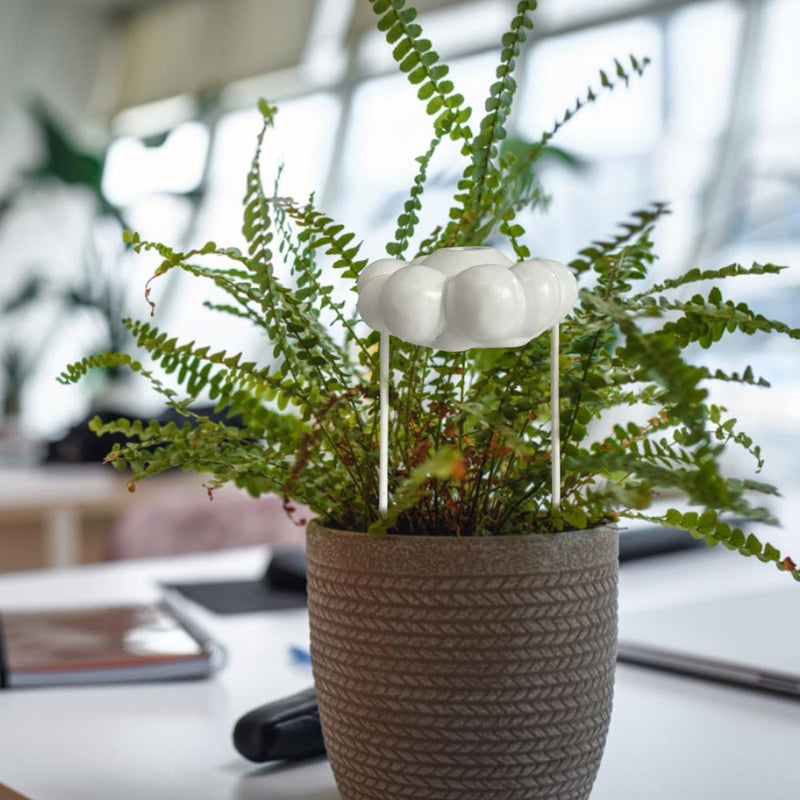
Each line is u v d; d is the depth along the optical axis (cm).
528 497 80
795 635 115
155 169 1011
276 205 79
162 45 1004
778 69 541
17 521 338
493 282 72
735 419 82
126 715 104
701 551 168
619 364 79
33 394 1028
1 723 102
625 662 117
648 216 82
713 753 94
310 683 112
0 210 948
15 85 1038
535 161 82
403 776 77
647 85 586
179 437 83
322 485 83
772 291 548
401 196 789
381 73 806
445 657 75
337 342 87
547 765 77
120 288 727
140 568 173
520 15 77
